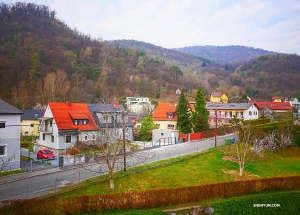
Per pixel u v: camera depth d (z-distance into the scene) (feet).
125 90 398.83
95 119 151.12
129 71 466.70
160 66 549.54
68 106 149.38
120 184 81.20
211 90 518.78
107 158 77.66
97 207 65.36
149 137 168.86
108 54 472.03
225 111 245.24
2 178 84.89
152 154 120.57
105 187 78.23
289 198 78.18
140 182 83.61
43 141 146.61
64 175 89.45
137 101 356.59
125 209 67.67
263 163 109.40
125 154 93.35
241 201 74.64
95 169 96.53
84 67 371.97
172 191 72.33
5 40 348.38
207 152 120.67
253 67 622.13
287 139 122.11
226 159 112.06
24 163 107.34
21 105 252.21
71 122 140.15
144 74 483.51
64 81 302.66
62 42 418.92
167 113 196.24
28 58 317.01
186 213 68.90
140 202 68.85
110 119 149.79
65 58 366.84
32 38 366.02
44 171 93.97
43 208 60.18
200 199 75.31
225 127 183.01
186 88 500.74
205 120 173.17
